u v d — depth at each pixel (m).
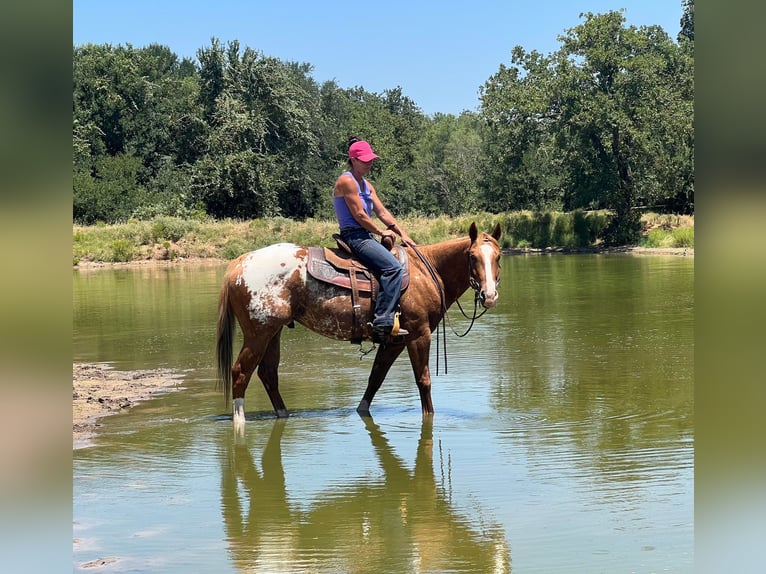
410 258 8.74
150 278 31.33
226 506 6.00
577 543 5.12
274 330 8.49
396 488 6.34
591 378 10.41
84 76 73.75
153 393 10.12
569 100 51.69
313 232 48.19
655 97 49.94
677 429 7.83
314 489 6.37
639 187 50.16
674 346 12.76
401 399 9.63
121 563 4.93
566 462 6.88
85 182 60.75
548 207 63.22
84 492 6.36
